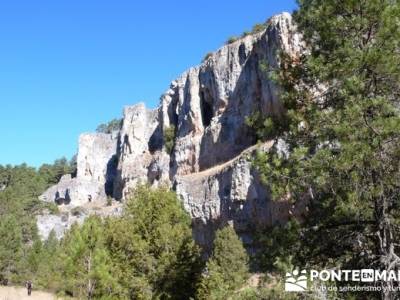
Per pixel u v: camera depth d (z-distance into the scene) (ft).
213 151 256.52
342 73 36.96
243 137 239.71
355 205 35.73
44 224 347.36
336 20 38.52
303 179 37.99
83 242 78.95
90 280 75.51
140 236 72.28
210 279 62.69
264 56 215.92
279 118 43.19
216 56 269.03
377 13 37.09
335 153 36.32
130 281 70.38
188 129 284.82
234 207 193.26
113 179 435.94
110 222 80.74
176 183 234.79
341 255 39.93
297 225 41.78
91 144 463.83
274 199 39.37
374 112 35.78
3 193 301.02
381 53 35.12
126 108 396.78
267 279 39.14
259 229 45.60
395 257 34.78
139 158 362.74
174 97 327.67
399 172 35.50
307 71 41.86
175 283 69.87
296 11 43.45
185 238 72.43
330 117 36.88
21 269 192.65
